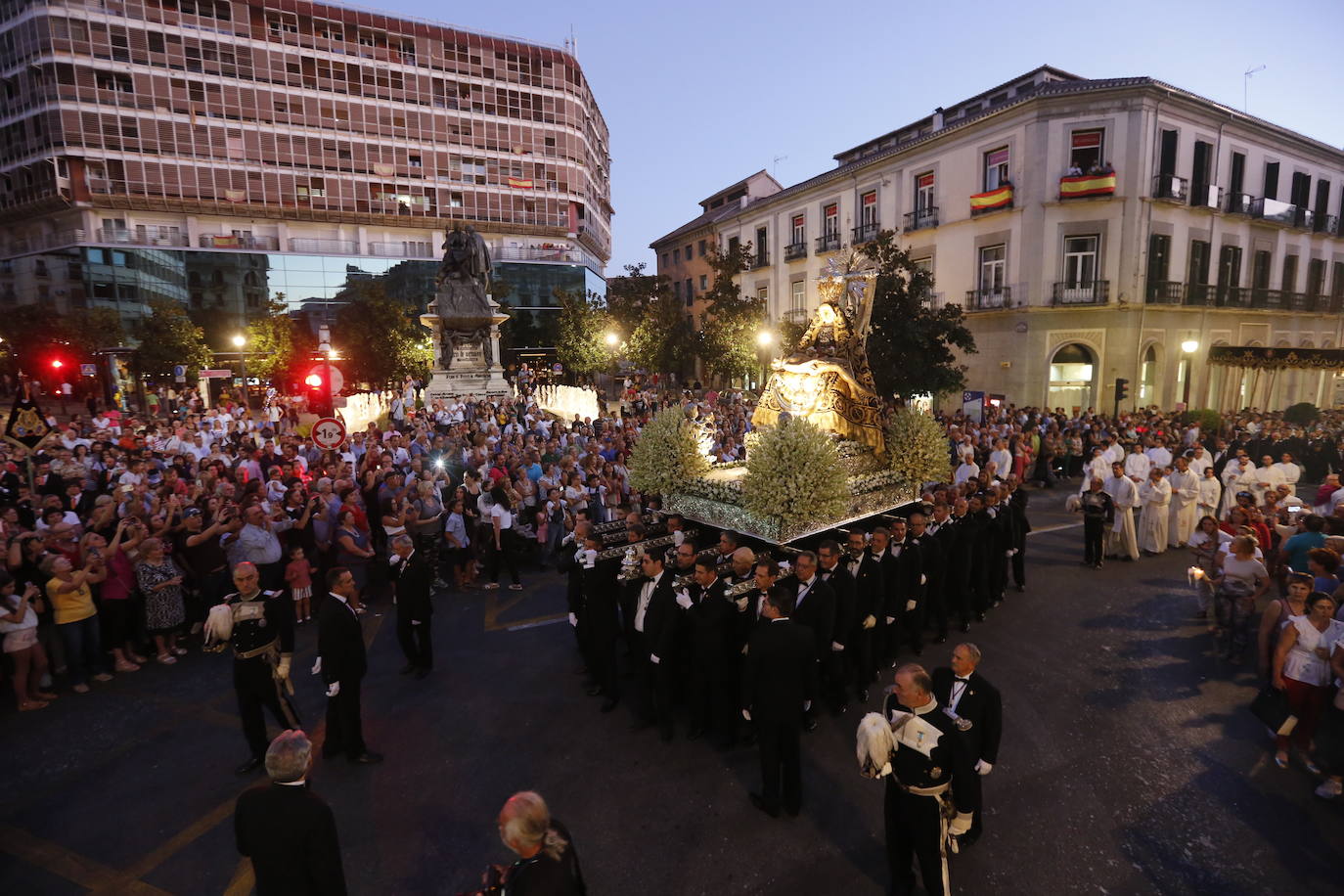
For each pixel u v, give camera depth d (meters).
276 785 3.31
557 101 59.38
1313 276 31.36
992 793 5.26
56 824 5.07
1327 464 17.02
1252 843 4.71
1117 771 5.55
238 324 47.44
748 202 44.44
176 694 7.07
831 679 6.39
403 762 5.80
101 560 7.24
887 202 30.97
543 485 11.72
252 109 48.03
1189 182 25.12
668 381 45.12
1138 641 8.08
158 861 4.70
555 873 2.74
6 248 48.03
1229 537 8.47
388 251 53.75
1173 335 25.97
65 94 42.84
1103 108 23.83
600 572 6.65
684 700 6.86
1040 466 17.30
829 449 6.93
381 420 25.03
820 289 8.34
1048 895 4.27
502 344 47.47
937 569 7.87
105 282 44.38
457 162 55.59
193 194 46.75
